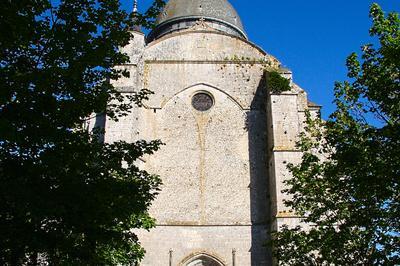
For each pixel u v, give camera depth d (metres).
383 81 13.75
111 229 12.55
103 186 11.20
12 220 10.09
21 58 11.15
